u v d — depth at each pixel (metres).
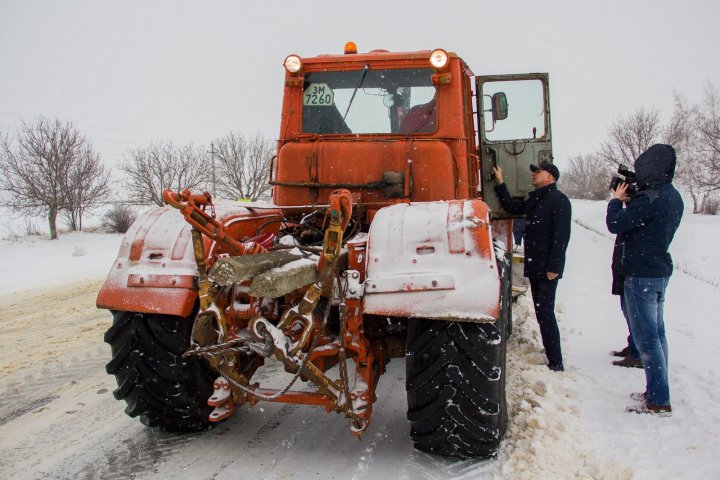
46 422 3.66
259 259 2.58
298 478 2.83
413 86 4.36
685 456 2.96
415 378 2.80
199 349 2.74
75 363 5.05
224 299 3.06
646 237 3.63
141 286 2.95
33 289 9.63
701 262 10.91
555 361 4.40
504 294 3.16
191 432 3.38
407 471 2.85
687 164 26.30
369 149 4.13
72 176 24.62
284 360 2.58
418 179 4.07
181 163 32.16
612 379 4.20
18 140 23.69
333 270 2.72
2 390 4.34
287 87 4.54
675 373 4.26
